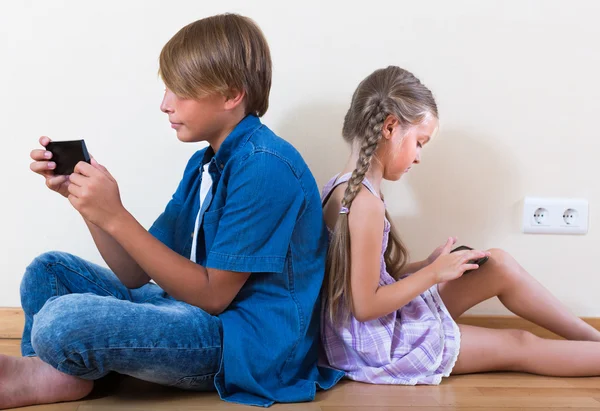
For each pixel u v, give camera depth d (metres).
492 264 1.32
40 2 1.45
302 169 1.19
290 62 1.50
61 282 1.18
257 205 1.11
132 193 1.50
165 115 1.49
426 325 1.25
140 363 1.03
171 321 1.06
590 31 1.58
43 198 1.48
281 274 1.16
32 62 1.46
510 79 1.57
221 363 1.09
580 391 1.20
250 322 1.13
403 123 1.24
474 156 1.57
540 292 1.33
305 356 1.19
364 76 1.52
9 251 1.49
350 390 1.19
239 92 1.16
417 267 1.42
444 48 1.54
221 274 1.10
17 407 1.03
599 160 1.60
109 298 1.06
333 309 1.23
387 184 1.56
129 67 1.47
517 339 1.29
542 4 1.56
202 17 1.48
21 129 1.47
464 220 1.58
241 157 1.14
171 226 1.31
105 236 1.21
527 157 1.59
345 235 1.21
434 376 1.23
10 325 1.48
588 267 1.62
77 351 0.99
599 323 1.61
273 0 1.49
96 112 1.48
